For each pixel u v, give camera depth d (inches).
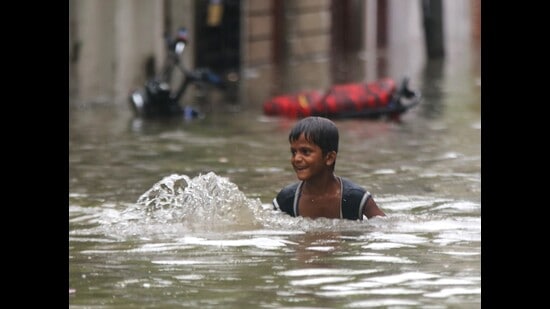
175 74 1494.8
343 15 2206.0
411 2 2485.2
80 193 716.7
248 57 1846.7
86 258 535.5
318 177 610.5
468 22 2723.9
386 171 810.8
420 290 476.7
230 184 633.0
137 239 576.4
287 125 1103.0
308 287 481.4
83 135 1015.0
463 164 845.8
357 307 449.4
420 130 1062.4
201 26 1637.6
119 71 1398.9
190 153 904.3
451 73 1768.0
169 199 644.1
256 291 473.4
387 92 1167.6
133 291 474.9
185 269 512.4
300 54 2048.5
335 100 1155.9
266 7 1908.2
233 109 1257.4
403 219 623.2
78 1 1326.3
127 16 1414.9
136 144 957.8
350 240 571.5
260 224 605.0
